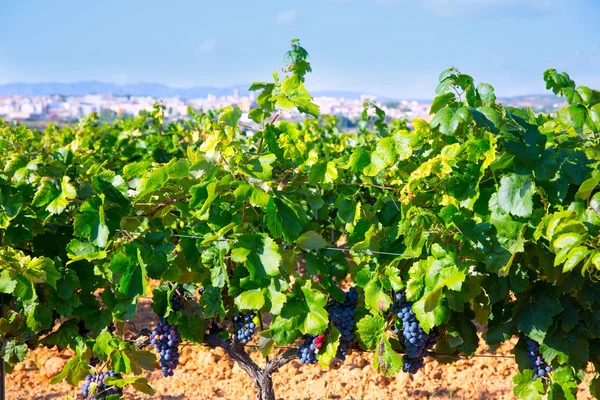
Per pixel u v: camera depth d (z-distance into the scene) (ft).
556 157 12.81
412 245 12.76
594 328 13.09
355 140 20.94
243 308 12.89
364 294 13.42
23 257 12.96
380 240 13.35
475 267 13.12
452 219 12.68
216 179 12.69
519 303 13.15
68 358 17.31
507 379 16.42
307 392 16.14
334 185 14.30
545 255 12.89
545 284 13.15
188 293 13.47
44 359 17.21
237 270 13.14
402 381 16.33
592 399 15.57
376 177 14.03
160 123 21.52
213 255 12.92
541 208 12.82
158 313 13.39
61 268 13.32
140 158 21.44
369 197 16.33
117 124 32.35
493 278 13.03
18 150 15.94
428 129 13.26
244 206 12.99
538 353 13.35
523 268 13.05
